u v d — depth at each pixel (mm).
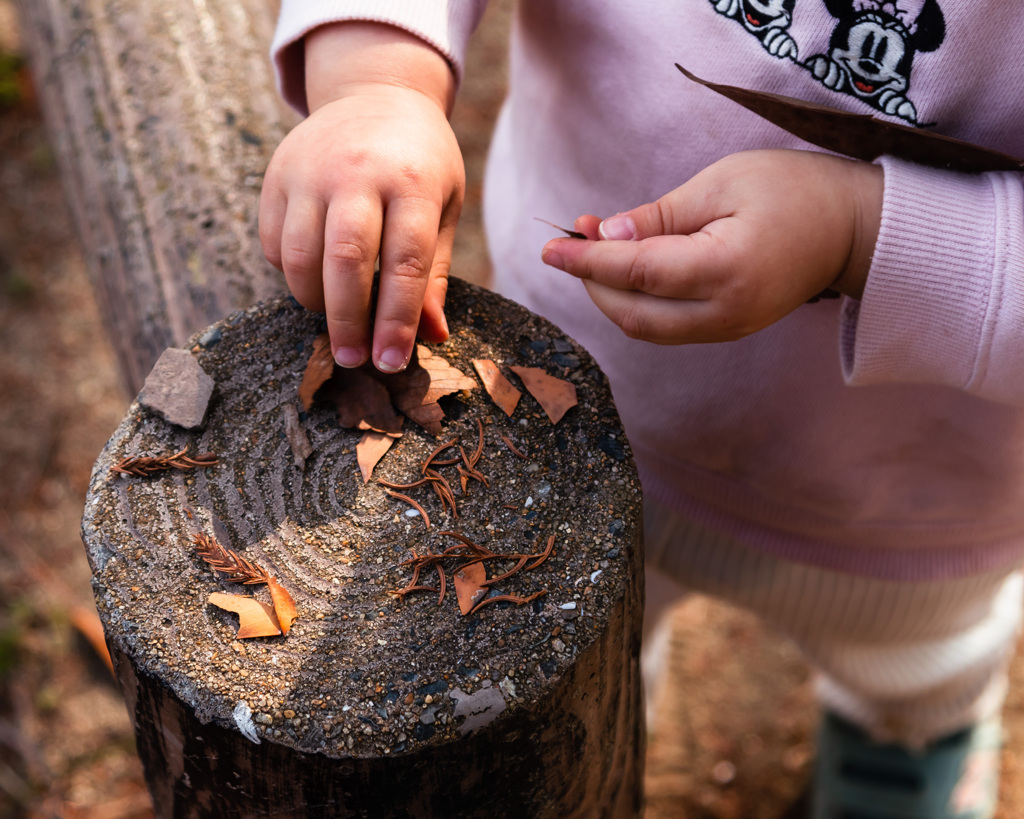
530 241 600
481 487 474
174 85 631
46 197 1163
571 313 587
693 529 625
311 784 442
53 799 827
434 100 524
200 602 454
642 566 479
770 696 927
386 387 489
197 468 476
